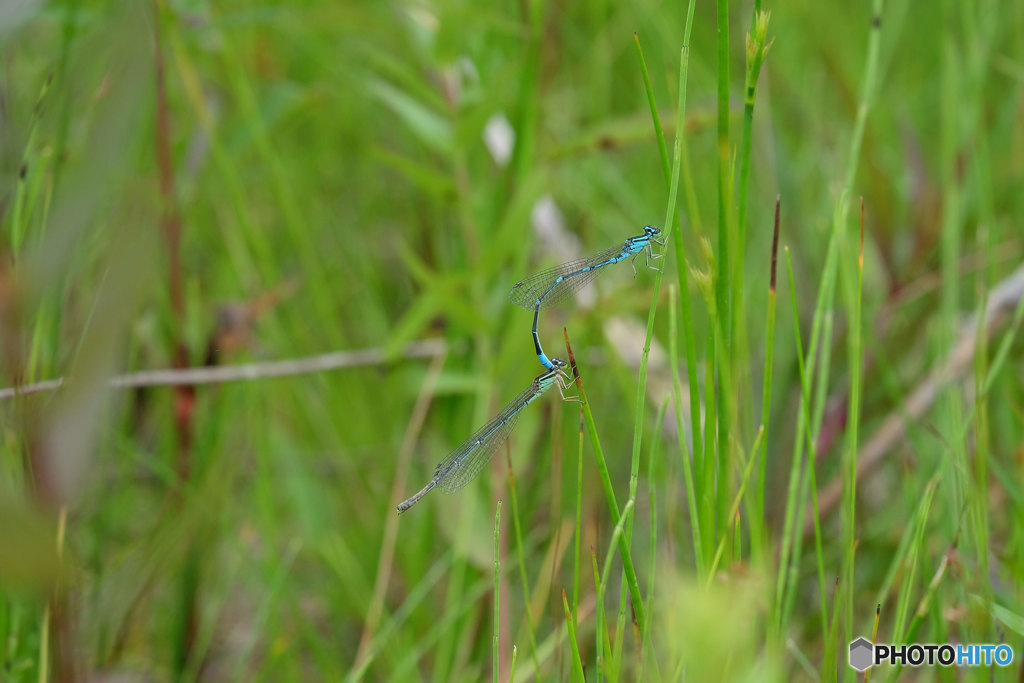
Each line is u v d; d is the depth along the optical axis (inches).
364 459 24.5
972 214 24.4
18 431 20.5
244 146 24.0
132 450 23.4
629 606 23.2
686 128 23.0
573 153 23.1
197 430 24.0
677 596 17.2
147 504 24.3
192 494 23.2
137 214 19.9
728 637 16.6
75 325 20.8
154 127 23.2
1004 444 23.5
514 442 23.4
